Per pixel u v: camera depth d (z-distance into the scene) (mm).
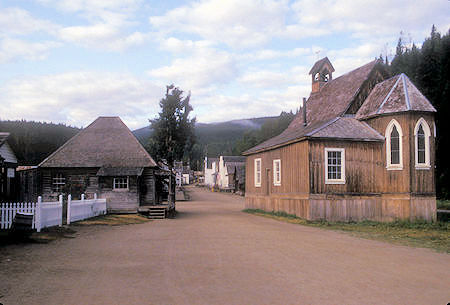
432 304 6562
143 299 6660
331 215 21641
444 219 23172
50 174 27203
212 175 113250
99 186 27031
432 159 21312
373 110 23328
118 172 26562
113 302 6480
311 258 10555
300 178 22734
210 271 8844
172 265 9484
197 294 6973
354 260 10375
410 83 22953
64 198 27000
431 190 21062
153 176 27797
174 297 6781
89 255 10758
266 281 7957
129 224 20516
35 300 6551
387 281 8102
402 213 20906
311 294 7051
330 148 22016
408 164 20828
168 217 25844
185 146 39812
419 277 8508
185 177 140875
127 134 30031
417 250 12477
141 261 9969
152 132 38938
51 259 10078
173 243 13242
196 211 33219
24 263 9492
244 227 18781
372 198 22219
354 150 22266
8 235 13258
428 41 47844
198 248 12141
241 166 71938
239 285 7621
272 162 27688
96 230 16969
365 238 15406
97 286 7484
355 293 7160
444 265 9938
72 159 27656
